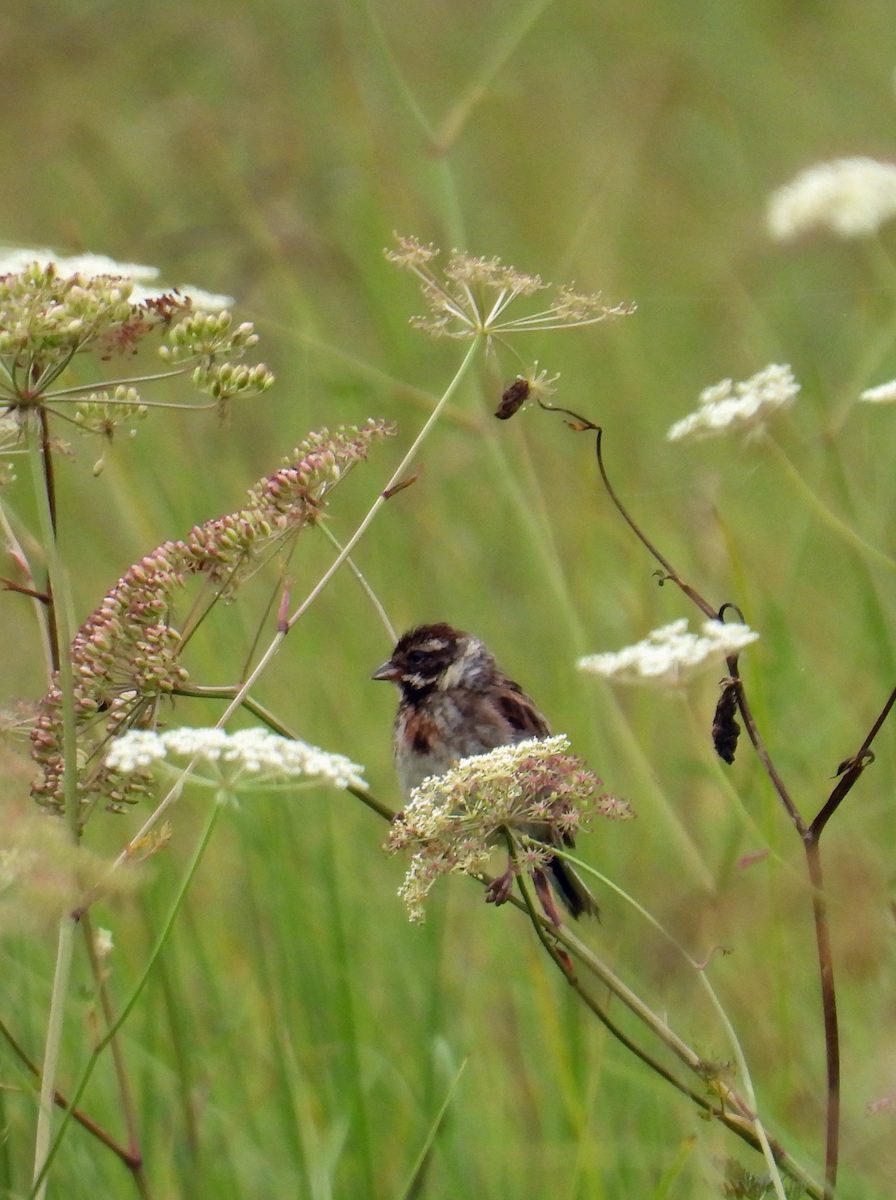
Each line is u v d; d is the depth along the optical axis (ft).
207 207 56.29
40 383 19.71
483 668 36.50
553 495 46.01
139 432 43.93
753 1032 28.22
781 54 69.46
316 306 51.52
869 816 32.19
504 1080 30.60
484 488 47.21
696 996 28.50
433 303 23.77
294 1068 27.27
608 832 32.32
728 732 22.00
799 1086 26.99
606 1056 29.12
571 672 38.52
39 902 15.47
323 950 30.94
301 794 34.24
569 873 31.60
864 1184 24.99
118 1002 30.35
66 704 18.90
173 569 20.48
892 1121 24.72
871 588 35.53
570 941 21.70
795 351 49.55
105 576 44.50
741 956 29.27
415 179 55.36
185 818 36.58
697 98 67.67
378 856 35.50
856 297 52.06
